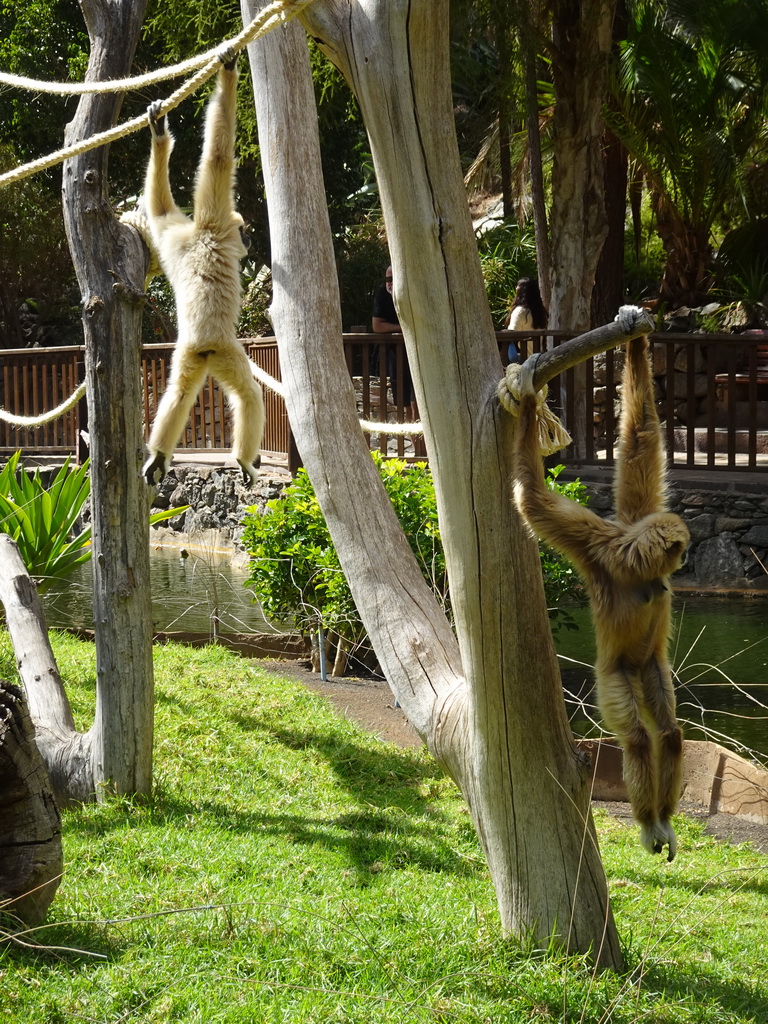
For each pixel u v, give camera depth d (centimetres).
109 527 704
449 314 452
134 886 539
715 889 638
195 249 640
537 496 445
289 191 643
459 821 707
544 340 1534
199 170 643
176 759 781
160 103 582
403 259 453
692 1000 453
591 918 479
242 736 852
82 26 2747
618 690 466
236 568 1728
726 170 2338
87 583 1673
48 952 454
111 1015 404
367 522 579
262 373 695
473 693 477
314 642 1145
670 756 473
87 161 709
